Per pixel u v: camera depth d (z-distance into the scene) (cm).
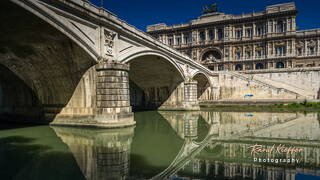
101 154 1240
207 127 2184
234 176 932
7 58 1952
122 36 2062
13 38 1616
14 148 1340
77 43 1634
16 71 2119
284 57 6700
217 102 4416
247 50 7288
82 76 1897
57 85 2023
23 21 1397
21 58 1936
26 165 1061
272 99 4428
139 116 3050
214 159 1184
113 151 1302
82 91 1919
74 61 1870
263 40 7031
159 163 1108
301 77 4881
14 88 2292
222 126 2230
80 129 1867
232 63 7375
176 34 8306
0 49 1784
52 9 1437
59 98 2058
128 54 2131
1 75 2269
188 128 2139
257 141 1560
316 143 1475
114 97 1823
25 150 1300
